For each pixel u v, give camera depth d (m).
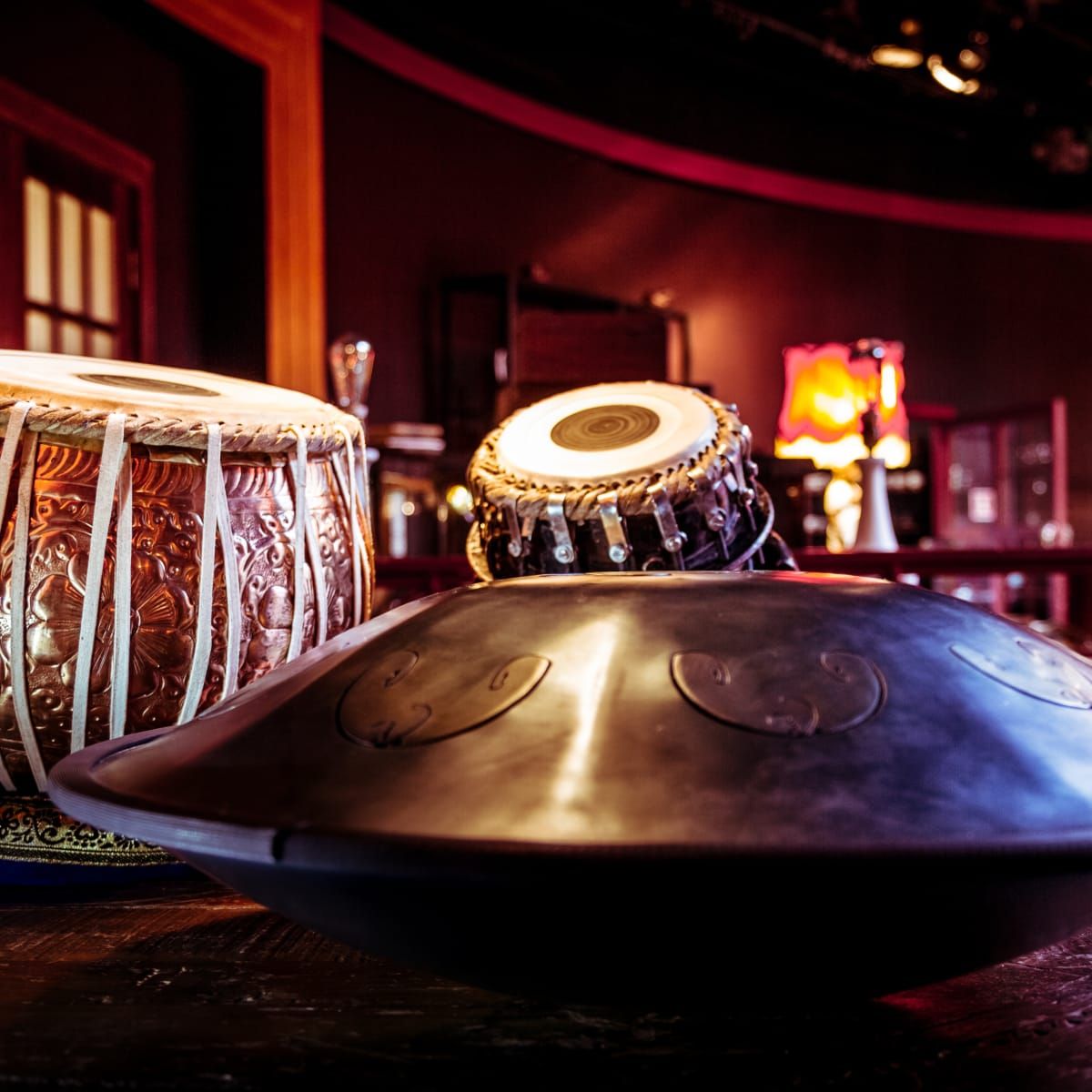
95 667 0.99
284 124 5.85
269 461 1.07
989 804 0.46
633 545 1.10
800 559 2.37
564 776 0.46
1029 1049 0.59
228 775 0.52
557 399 1.33
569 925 0.46
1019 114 10.28
